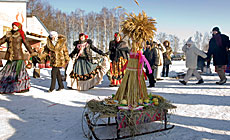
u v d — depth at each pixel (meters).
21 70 5.93
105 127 3.04
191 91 6.14
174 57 41.91
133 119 2.50
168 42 10.90
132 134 2.51
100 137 2.65
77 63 6.67
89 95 5.67
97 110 2.48
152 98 3.08
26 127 3.08
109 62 6.86
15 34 5.70
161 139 2.58
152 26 3.09
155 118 2.72
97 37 55.00
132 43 3.08
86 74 6.60
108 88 7.00
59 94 5.85
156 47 9.23
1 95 5.62
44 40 23.19
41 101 4.89
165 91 6.20
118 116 2.44
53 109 4.14
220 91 6.04
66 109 4.14
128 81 2.94
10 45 5.70
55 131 2.91
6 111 3.98
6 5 13.59
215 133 2.78
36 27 25.95
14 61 5.85
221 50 7.34
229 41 7.29
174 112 3.80
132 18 3.17
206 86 7.14
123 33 3.19
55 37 6.17
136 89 2.93
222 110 3.93
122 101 2.75
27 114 3.77
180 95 5.52
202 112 3.81
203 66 11.80
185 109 4.03
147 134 2.75
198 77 7.74
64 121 3.36
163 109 2.78
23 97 5.37
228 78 9.36
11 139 2.63
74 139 2.63
